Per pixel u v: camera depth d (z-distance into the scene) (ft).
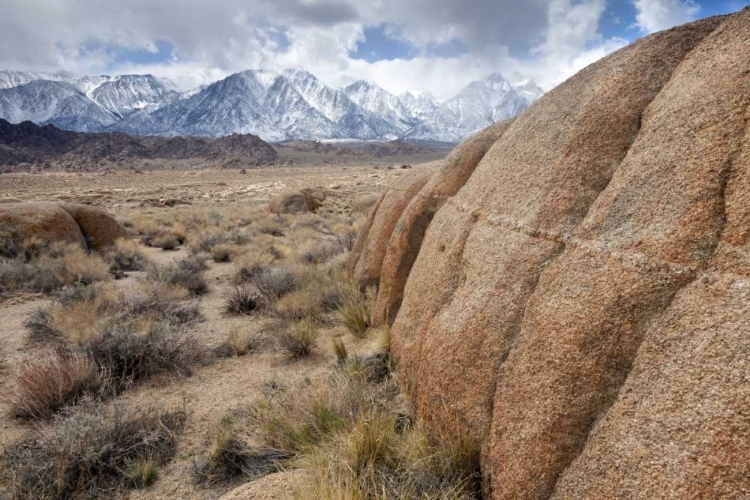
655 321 6.58
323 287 25.80
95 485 11.04
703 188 6.75
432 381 11.07
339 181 208.23
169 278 30.19
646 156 7.97
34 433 13.14
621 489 5.97
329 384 14.30
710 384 5.55
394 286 18.28
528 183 10.69
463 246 12.67
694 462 5.35
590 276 7.70
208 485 10.93
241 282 31.71
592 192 8.98
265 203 118.62
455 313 11.14
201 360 18.37
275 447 11.98
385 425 11.01
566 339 7.54
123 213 81.56
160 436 12.69
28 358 18.31
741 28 7.72
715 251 6.38
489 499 8.38
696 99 7.57
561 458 7.04
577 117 10.08
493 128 17.72
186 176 303.89
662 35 9.70
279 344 18.80
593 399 6.93
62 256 36.68
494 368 9.12
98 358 16.78
